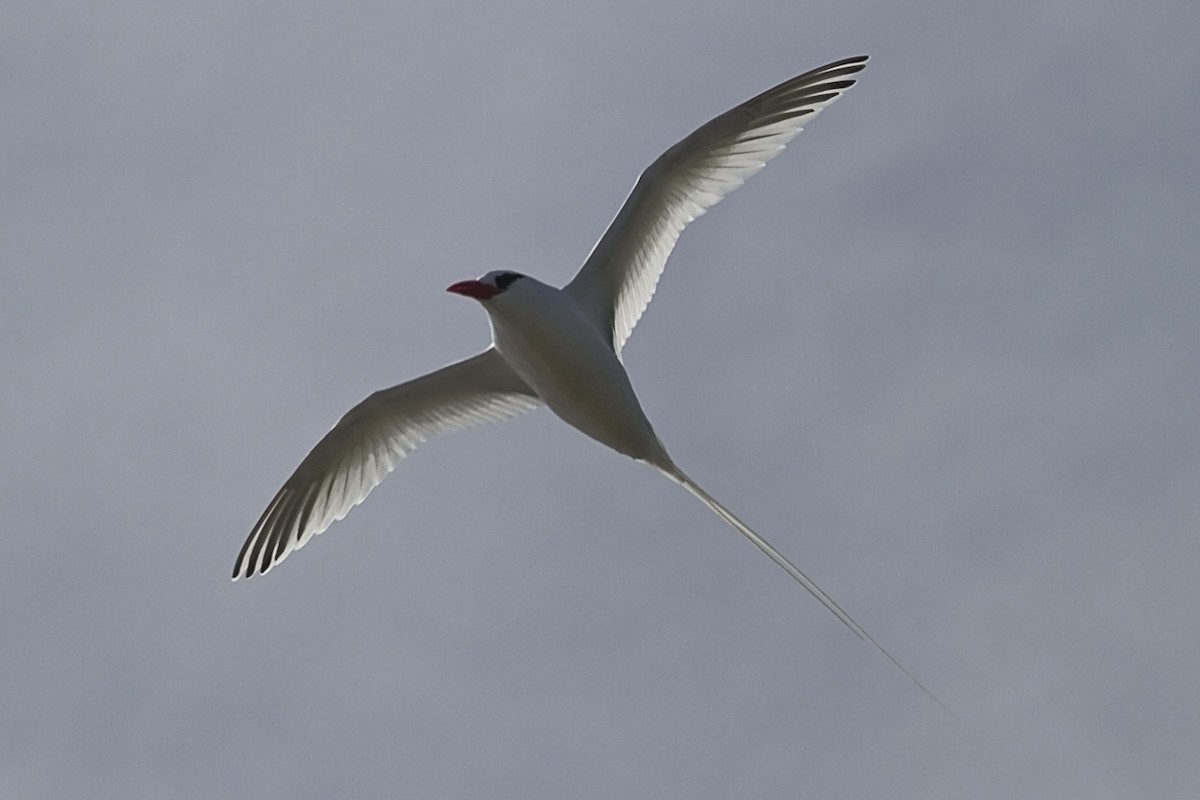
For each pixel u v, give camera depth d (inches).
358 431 639.8
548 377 578.6
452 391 631.2
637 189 588.7
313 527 659.4
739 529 588.1
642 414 582.2
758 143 601.6
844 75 607.2
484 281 569.9
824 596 578.9
